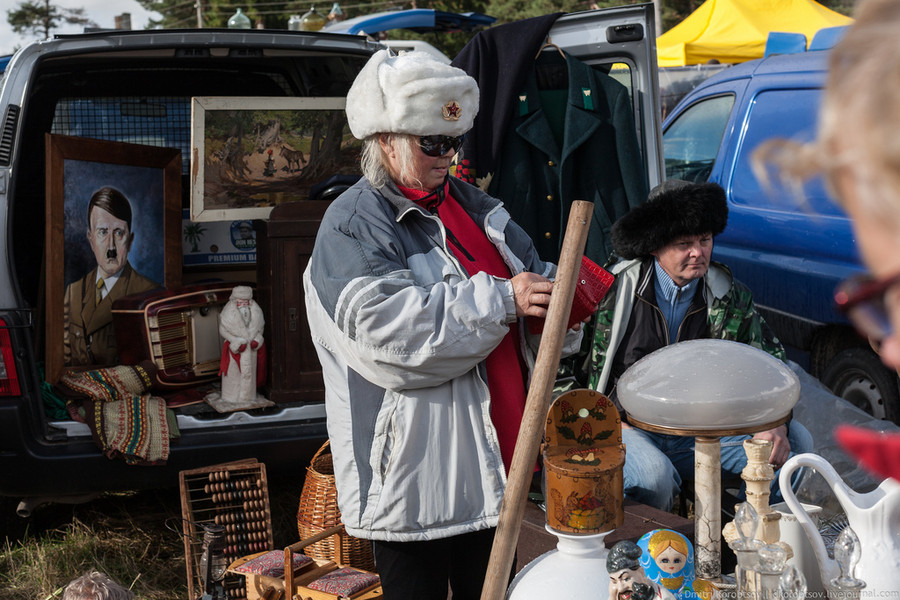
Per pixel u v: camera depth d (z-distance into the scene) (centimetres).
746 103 489
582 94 373
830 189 47
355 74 436
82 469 327
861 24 45
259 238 376
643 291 291
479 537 197
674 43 966
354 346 177
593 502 170
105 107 429
